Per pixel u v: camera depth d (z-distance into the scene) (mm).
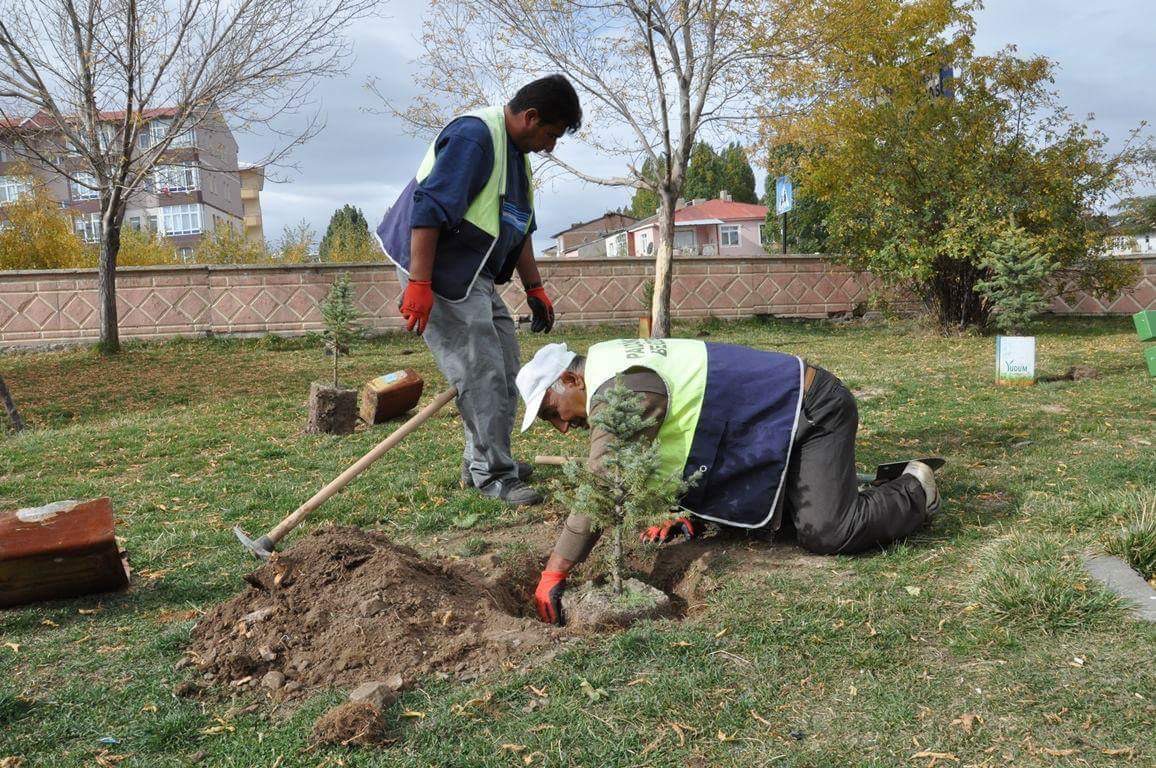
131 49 13812
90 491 5559
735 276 18359
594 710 2486
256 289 16453
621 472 3188
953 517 4121
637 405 3203
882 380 9094
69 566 3438
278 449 6605
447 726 2438
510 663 2787
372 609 3049
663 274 14945
